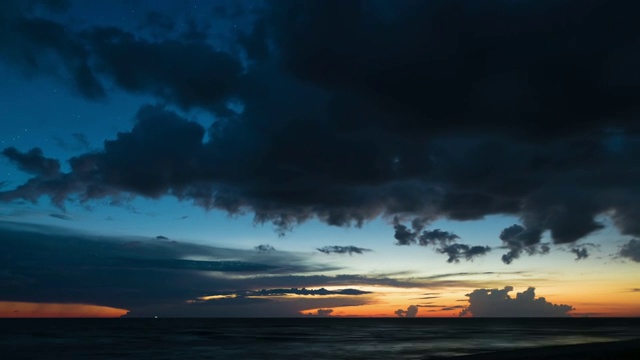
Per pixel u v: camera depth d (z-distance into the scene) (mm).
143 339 74375
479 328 130875
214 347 54656
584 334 82438
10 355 45625
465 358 22781
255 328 138500
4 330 119250
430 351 45188
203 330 120125
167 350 50500
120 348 54344
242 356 42156
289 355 42531
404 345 54375
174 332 105312
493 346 51375
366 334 89688
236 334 92938
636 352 23656
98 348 54625
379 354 42281
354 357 39531
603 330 107438
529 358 22125
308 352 45625
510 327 142375
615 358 22047
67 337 82062
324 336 81938
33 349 53688
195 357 41781
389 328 136500
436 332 99062
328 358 38750
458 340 64188
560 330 108750
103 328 140000
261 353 45094
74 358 42062
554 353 24047
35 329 129250
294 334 91625
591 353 23672
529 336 75062
